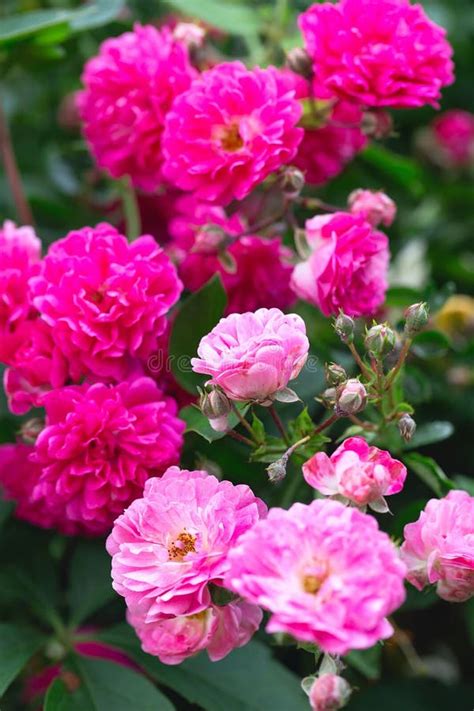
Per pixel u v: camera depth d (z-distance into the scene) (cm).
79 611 48
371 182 60
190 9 53
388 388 41
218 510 38
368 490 37
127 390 42
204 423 42
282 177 44
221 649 39
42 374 43
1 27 52
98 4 53
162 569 38
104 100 49
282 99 44
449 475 58
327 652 37
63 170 62
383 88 45
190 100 45
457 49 73
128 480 42
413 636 57
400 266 64
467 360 58
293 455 41
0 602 52
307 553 35
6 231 47
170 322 45
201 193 44
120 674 45
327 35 46
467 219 69
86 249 43
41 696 49
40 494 43
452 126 70
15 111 68
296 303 51
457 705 54
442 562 39
